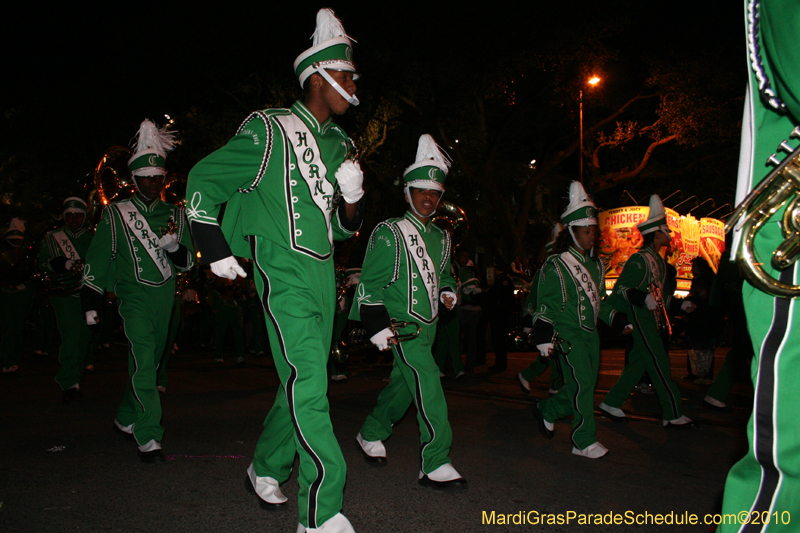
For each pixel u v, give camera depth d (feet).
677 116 73.72
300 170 9.49
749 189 5.68
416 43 60.34
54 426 17.89
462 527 10.71
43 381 27.45
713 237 62.23
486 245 83.97
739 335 20.93
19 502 11.44
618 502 12.01
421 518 11.11
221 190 9.12
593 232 15.97
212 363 36.96
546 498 12.22
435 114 65.98
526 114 80.94
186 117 69.15
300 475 9.08
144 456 14.21
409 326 12.85
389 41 59.06
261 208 9.44
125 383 27.07
